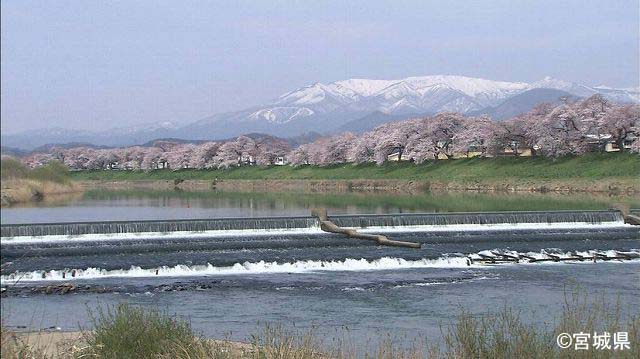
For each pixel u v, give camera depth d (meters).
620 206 44.50
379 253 35.56
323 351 15.74
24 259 34.75
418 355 14.06
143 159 189.38
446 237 39.66
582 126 96.62
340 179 131.12
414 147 124.25
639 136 90.19
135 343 13.46
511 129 108.06
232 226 41.28
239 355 12.62
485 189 98.56
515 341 11.17
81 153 192.62
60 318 23.72
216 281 30.44
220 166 171.75
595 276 30.33
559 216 43.41
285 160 175.88
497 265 33.84
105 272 32.28
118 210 74.44
